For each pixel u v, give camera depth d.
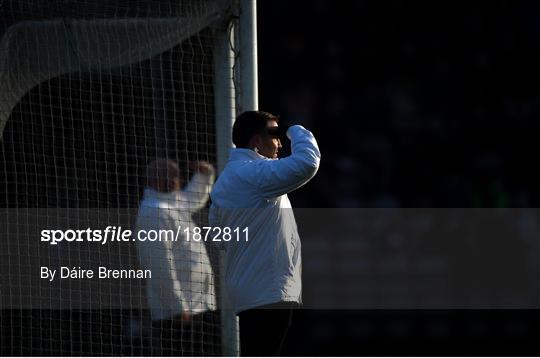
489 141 78.75
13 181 27.33
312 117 78.81
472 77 82.69
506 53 83.81
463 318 51.84
